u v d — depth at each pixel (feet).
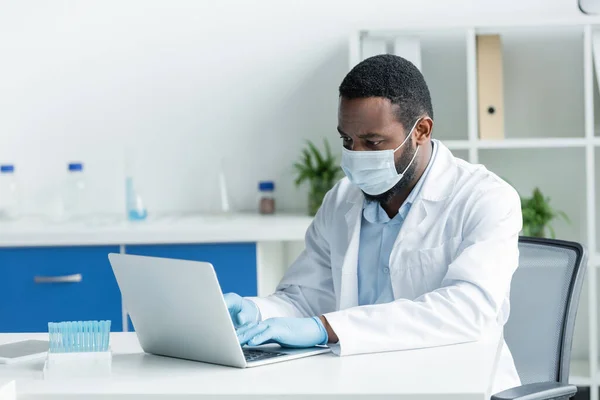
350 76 6.34
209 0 12.10
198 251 10.75
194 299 5.23
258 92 12.17
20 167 12.46
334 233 7.11
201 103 12.22
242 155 12.25
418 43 11.30
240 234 10.62
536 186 11.89
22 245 10.85
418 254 6.50
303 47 12.06
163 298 5.43
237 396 4.72
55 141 12.41
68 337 5.50
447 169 6.71
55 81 12.35
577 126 11.80
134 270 5.52
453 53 11.88
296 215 11.71
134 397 4.79
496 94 11.15
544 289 6.77
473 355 5.45
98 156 12.39
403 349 5.64
